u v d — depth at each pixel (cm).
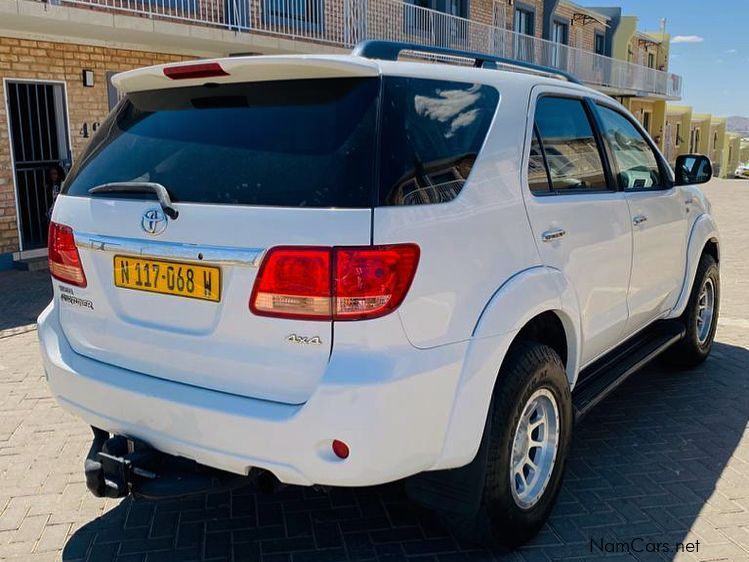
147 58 1106
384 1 1464
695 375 508
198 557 291
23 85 984
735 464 371
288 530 311
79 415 280
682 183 449
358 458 223
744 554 291
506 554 291
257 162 241
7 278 901
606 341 374
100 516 322
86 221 273
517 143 289
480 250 256
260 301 228
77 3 934
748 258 1036
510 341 263
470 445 251
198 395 244
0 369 522
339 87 242
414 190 235
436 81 262
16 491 343
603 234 344
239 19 1122
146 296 257
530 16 2373
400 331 227
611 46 3127
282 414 228
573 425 321
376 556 290
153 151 268
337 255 220
